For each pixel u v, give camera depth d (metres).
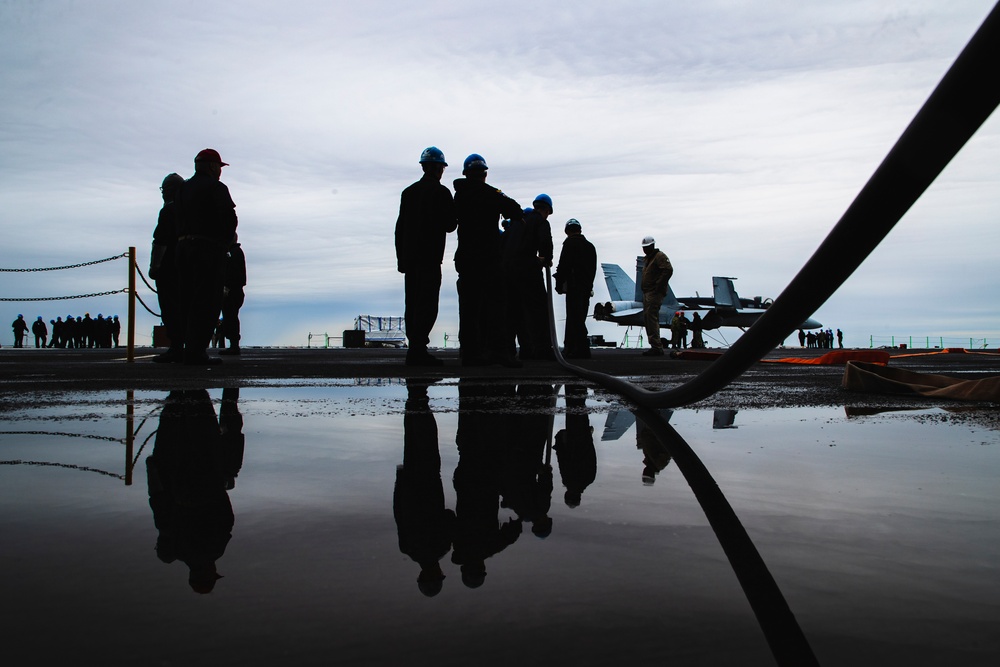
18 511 1.08
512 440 1.91
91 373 5.60
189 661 0.55
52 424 2.26
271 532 0.95
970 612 0.66
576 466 1.50
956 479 1.36
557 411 2.69
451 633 0.60
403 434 2.03
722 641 0.59
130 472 1.43
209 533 0.94
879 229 1.09
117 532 0.95
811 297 1.31
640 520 1.03
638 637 0.59
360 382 4.49
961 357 13.37
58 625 0.62
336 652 0.57
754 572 0.77
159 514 1.06
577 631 0.61
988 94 0.87
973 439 1.94
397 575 0.76
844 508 1.11
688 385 2.20
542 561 0.81
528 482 1.33
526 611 0.65
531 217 9.02
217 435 2.01
